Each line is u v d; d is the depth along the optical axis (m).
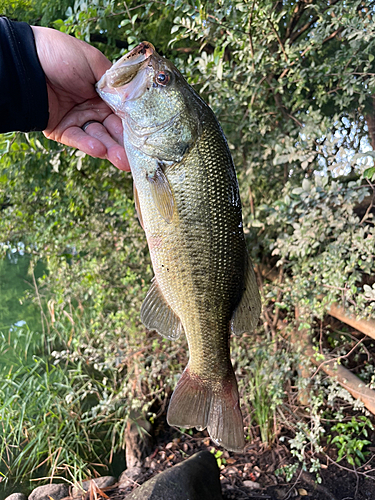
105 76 0.36
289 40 0.69
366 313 0.59
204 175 0.35
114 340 0.92
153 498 0.58
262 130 0.67
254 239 0.83
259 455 0.74
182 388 0.40
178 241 0.35
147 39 0.80
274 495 0.66
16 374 0.94
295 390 0.82
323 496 0.64
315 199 0.60
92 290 0.97
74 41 0.39
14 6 0.78
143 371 0.83
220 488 0.65
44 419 0.84
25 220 0.99
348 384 0.68
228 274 0.36
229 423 0.38
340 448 0.71
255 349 0.75
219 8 0.58
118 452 0.83
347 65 0.62
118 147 0.42
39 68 0.36
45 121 0.38
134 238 0.94
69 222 0.97
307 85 0.77
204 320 0.37
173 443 0.81
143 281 0.92
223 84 0.64
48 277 1.17
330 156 0.64
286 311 0.84
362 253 0.58
